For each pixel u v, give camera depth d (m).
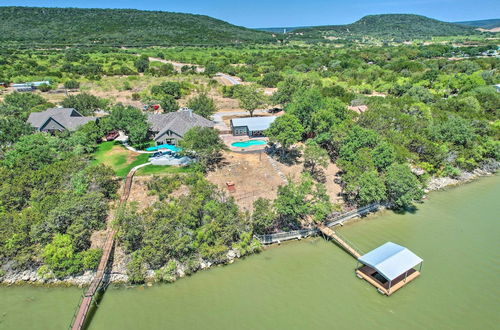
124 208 45.03
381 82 134.75
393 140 63.19
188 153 58.72
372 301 36.56
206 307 35.62
